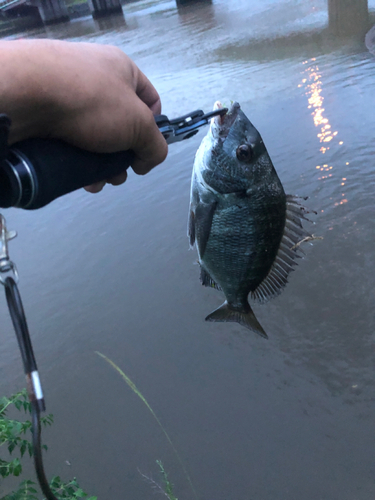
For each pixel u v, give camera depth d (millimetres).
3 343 1415
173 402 1100
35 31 9609
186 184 1979
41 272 1673
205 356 1207
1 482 966
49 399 1179
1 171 272
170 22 6738
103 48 323
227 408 1062
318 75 2738
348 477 876
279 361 1155
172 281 1485
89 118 296
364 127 1986
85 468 985
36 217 2068
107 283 1541
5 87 260
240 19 5477
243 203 481
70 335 1361
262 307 1326
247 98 2654
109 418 1094
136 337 1304
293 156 1960
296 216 506
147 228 1772
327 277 1355
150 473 950
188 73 3480
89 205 2045
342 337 1168
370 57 2760
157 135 348
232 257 503
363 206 1575
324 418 999
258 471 922
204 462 956
